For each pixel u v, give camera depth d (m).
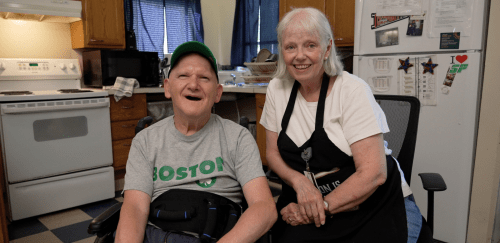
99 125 2.52
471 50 1.68
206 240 0.84
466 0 1.65
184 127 1.01
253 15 3.77
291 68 1.04
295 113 1.12
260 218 0.83
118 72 2.85
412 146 1.21
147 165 0.98
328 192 1.08
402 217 0.99
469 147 1.73
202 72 0.94
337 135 1.02
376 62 1.95
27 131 2.18
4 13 2.53
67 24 3.01
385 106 1.33
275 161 1.19
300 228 1.03
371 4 1.92
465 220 1.79
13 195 2.15
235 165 0.99
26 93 2.35
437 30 1.74
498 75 1.64
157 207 0.92
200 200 0.93
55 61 2.84
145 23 3.65
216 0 4.12
